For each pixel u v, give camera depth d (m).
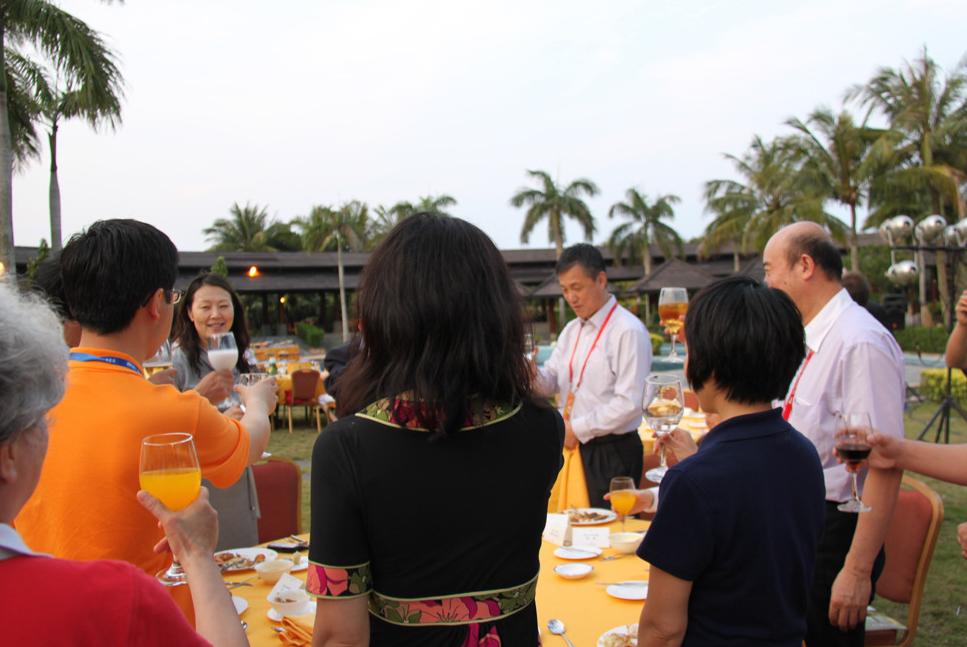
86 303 1.48
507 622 1.17
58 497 1.39
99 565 0.79
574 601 2.00
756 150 34.78
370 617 1.16
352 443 1.12
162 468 1.31
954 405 7.32
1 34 13.40
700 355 1.46
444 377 1.11
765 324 1.40
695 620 1.39
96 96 13.86
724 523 1.33
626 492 2.48
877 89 27.80
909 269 11.34
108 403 1.43
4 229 13.19
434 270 1.15
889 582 2.49
